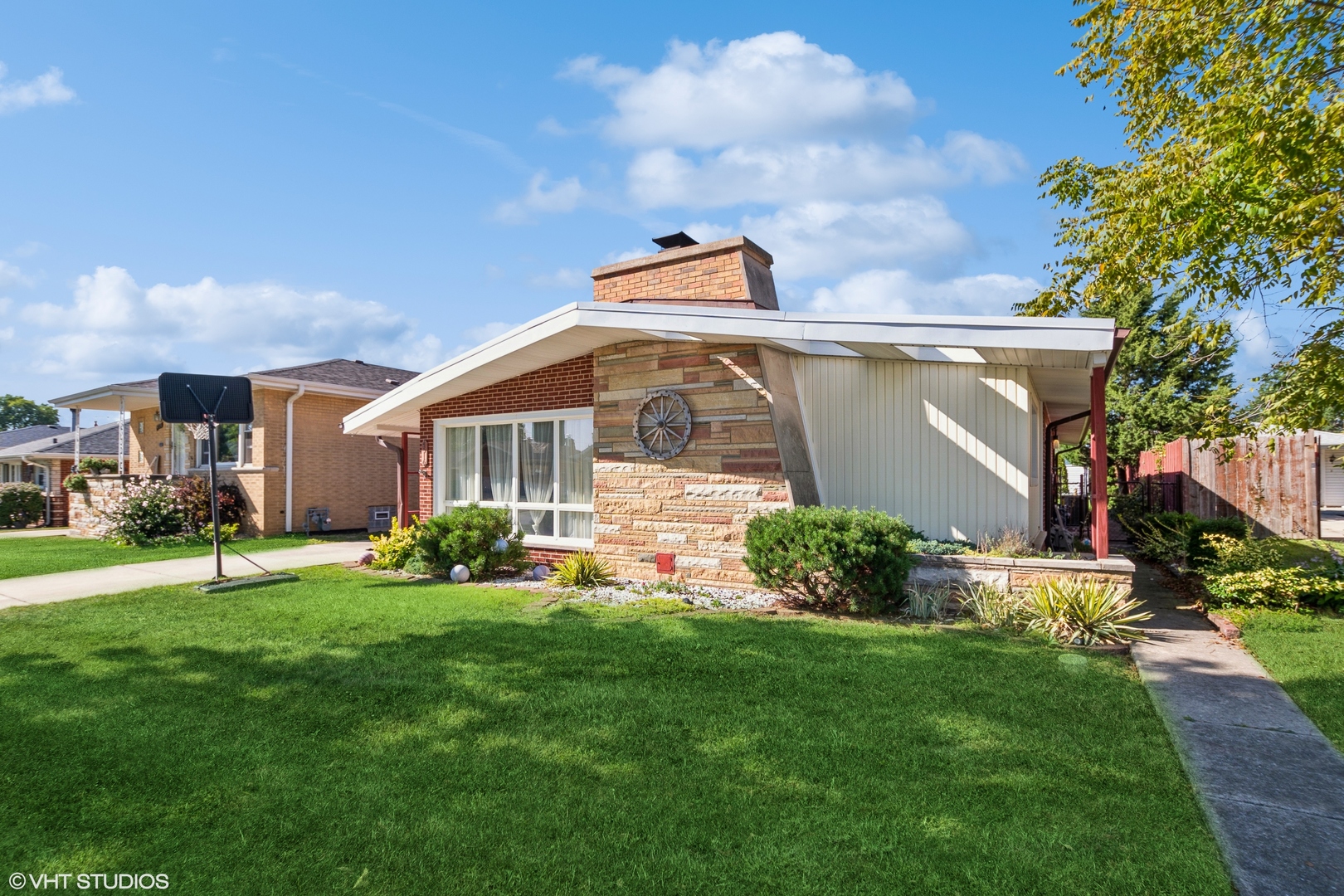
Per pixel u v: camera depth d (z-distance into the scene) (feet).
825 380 34.04
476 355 35.50
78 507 65.51
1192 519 41.96
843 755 13.55
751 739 14.32
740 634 23.39
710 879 9.50
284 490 61.77
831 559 25.49
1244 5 30.40
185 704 16.61
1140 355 85.25
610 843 10.43
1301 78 28.09
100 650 21.59
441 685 17.93
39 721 15.55
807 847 10.27
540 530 39.68
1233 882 9.52
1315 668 19.21
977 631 23.86
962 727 14.98
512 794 12.00
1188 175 31.83
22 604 29.63
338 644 22.26
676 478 32.91
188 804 11.74
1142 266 38.40
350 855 10.18
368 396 66.95
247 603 29.35
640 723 15.23
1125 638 22.81
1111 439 87.92
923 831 10.73
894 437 32.83
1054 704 16.42
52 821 11.21
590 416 37.35
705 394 32.07
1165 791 12.15
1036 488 35.63
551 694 17.22
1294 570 27.30
